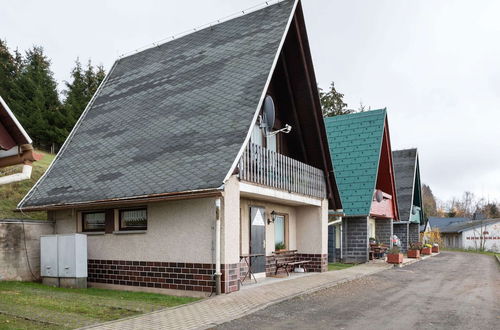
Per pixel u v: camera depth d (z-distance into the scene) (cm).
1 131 715
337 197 1800
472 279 1584
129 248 1262
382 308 995
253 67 1373
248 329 783
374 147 2369
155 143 1341
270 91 1612
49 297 1047
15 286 1228
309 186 1600
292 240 1703
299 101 1658
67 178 1430
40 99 3334
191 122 1327
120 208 1309
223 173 1073
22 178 748
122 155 1382
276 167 1385
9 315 831
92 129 1645
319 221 1692
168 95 1533
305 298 1105
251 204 1438
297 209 1742
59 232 1446
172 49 1823
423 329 802
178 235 1169
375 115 2459
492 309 995
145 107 1558
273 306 991
